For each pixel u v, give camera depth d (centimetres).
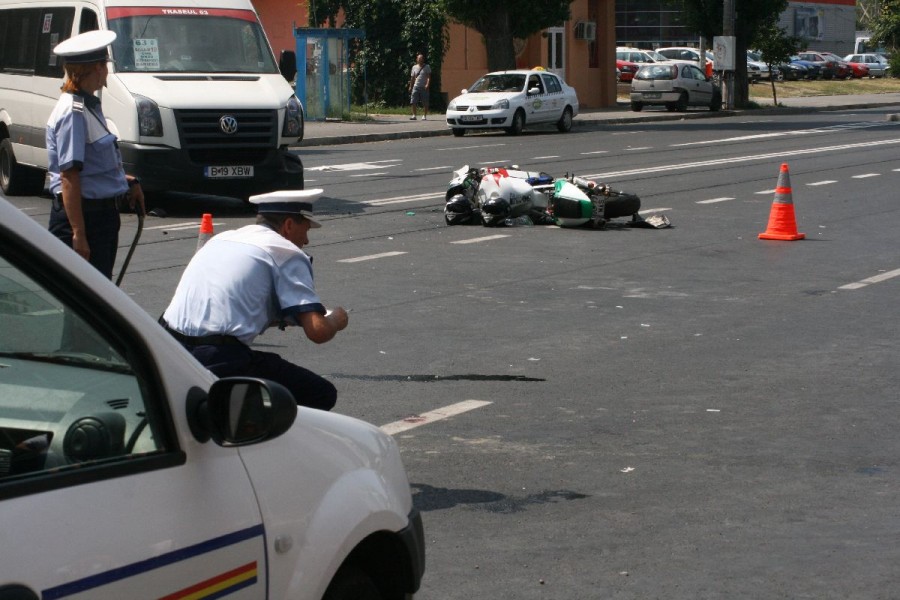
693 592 790
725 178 3478
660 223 2547
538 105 5522
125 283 1880
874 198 3019
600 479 1017
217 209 2855
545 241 2362
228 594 464
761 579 812
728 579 812
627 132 5597
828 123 6125
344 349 1480
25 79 2978
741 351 1478
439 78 6838
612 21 8206
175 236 2400
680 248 2280
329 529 518
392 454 604
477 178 2628
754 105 7906
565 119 5734
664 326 1614
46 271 430
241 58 2844
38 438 432
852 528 908
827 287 1895
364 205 2891
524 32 6328
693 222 2636
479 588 795
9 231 415
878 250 2250
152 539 430
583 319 1658
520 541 878
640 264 2105
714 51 7556
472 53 7294
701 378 1350
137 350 454
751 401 1258
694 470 1041
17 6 3044
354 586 553
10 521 389
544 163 3912
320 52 5866
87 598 401
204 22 2836
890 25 13238
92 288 439
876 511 945
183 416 460
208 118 2681
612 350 1480
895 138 4931
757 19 7800
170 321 784
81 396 444
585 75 8100
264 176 2748
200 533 452
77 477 419
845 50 15062
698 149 4472
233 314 769
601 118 6594
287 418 482
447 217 2588
